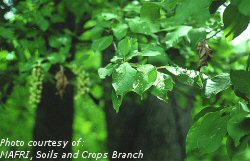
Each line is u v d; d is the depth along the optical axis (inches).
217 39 161.6
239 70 61.6
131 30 124.3
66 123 213.2
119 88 69.6
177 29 112.8
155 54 84.8
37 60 152.3
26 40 155.3
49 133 212.8
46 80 177.3
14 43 160.2
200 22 68.9
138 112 229.0
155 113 221.1
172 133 220.5
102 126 398.3
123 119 231.3
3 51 165.2
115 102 72.7
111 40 105.5
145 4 70.0
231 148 62.2
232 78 62.1
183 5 61.8
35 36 158.6
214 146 62.8
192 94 185.8
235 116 59.7
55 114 210.2
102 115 383.9
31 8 173.5
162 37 143.0
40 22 153.1
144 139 224.5
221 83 67.9
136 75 71.8
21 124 322.3
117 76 70.1
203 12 67.6
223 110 64.2
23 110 263.9
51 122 211.3
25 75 171.0
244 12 57.8
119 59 81.7
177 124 221.0
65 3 178.1
